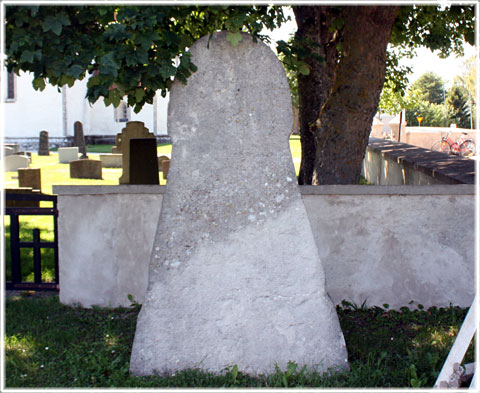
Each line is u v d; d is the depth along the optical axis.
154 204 6.22
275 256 4.49
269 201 4.51
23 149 36.00
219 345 4.48
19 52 4.12
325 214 6.11
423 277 6.14
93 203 6.32
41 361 4.81
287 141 4.56
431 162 9.16
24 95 36.84
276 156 4.54
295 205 4.52
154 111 38.38
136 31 4.06
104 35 3.99
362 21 6.50
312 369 4.43
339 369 4.43
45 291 7.11
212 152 4.52
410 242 6.11
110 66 3.91
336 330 4.48
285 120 4.55
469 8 7.60
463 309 6.05
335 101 6.83
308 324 4.47
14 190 11.45
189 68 4.40
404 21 9.34
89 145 37.09
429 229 6.09
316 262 4.50
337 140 6.86
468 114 41.31
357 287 6.20
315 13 8.62
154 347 4.48
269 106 4.54
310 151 9.20
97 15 4.38
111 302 6.39
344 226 6.12
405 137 23.97
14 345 5.16
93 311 6.27
